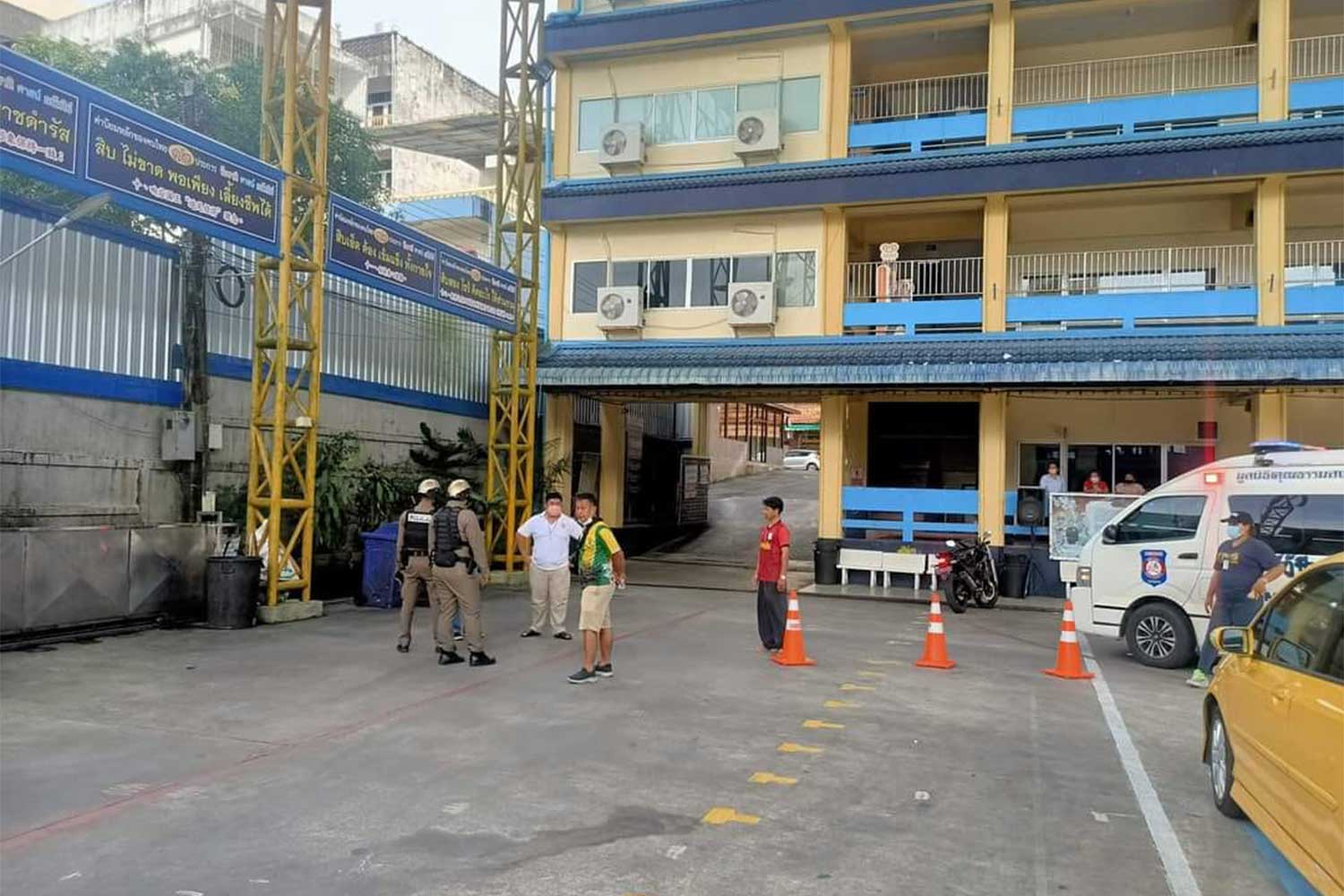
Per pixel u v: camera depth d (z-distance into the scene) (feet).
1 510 34.47
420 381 59.82
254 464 40.98
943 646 33.50
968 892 14.52
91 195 32.81
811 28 63.46
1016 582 56.90
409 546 33.73
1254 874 15.34
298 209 61.82
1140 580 35.60
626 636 39.04
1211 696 19.08
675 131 67.46
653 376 61.87
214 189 37.63
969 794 19.25
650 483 84.28
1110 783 20.21
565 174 69.82
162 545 38.40
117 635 35.91
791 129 64.90
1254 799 16.08
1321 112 55.36
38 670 29.32
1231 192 57.16
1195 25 60.90
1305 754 13.70
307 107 43.50
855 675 31.63
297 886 14.28
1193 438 61.16
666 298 66.90
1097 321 58.59
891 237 68.80
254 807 17.70
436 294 52.06
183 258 42.19
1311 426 58.75
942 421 69.36
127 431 39.47
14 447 35.01
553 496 38.27
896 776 20.36
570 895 14.10
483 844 16.05
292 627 39.14
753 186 63.26
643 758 21.26
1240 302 54.85
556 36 68.28
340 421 52.37
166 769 19.94
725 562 75.20
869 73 69.00
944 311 60.23
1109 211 62.28
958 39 63.93
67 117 31.81
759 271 64.80
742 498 110.73
